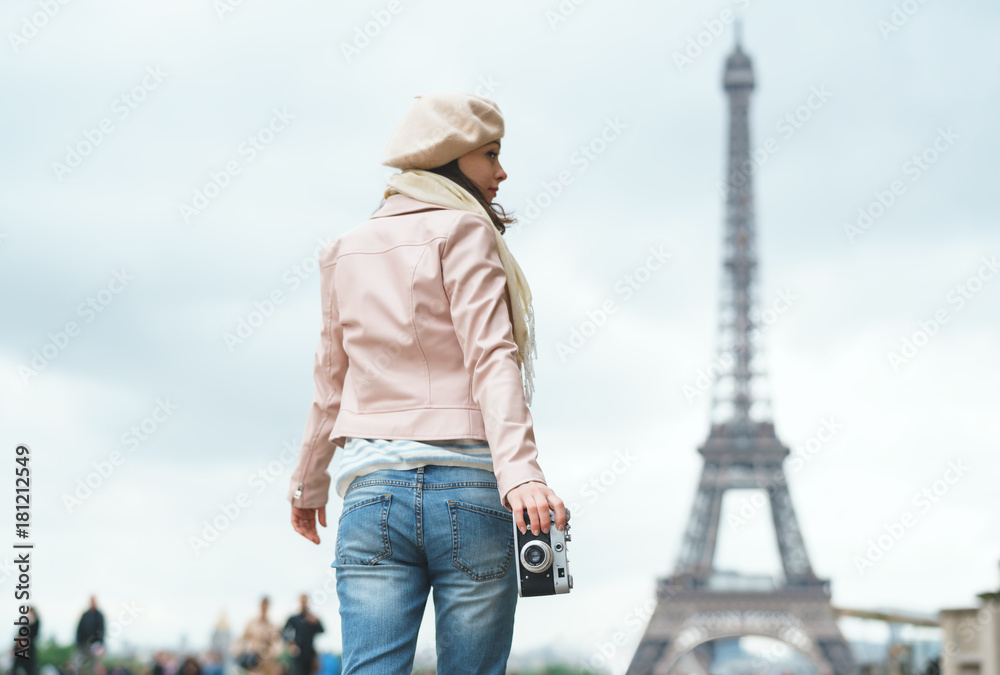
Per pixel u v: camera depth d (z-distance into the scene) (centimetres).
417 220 499
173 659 4234
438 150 513
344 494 494
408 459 465
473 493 463
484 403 457
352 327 499
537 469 443
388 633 457
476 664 464
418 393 477
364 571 464
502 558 467
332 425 542
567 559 436
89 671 2789
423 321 479
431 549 462
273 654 2812
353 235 516
